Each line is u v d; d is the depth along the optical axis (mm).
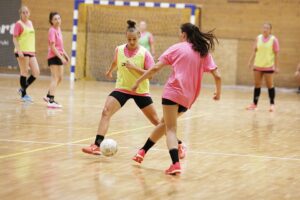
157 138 7793
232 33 26016
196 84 7305
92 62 26781
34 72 15375
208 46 7305
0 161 7613
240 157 8828
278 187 6867
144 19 26594
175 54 7227
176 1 26391
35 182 6508
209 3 26062
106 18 26609
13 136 9750
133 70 8000
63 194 6027
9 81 22469
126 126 11812
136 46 8398
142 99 8453
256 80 16797
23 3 27094
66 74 27297
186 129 11906
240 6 25797
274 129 12492
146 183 6746
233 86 26031
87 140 9703
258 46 16641
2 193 5945
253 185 6914
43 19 27109
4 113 12773
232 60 26078
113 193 6176
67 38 27000
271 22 25500
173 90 7168
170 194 6254
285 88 25703
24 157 7965
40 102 15484
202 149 9430
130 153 8703
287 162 8594
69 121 12039
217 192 6457
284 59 25547
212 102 18500
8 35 26953
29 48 15258
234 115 15023
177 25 26344
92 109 14500
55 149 8719
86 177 6910
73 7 26797
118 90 8430
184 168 7777
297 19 25234
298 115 15727
